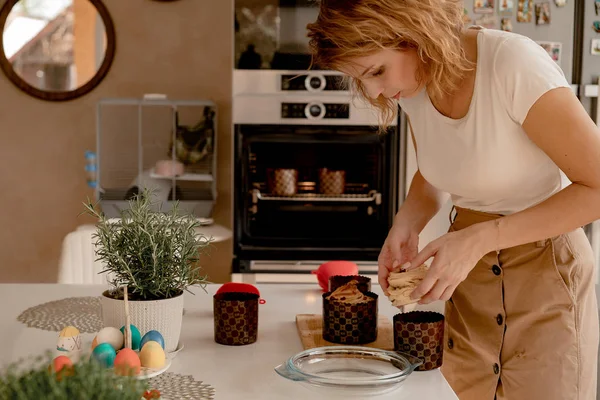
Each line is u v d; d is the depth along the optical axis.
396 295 1.18
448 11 1.20
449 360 1.52
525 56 1.22
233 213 3.07
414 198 1.58
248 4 2.94
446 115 1.36
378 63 1.18
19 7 3.45
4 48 3.46
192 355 1.21
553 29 2.85
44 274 3.54
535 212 1.18
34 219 3.54
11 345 1.24
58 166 3.53
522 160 1.31
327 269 1.67
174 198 3.19
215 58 3.49
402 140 3.01
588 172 1.15
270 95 2.99
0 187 3.53
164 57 3.48
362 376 1.07
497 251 1.40
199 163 3.20
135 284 1.17
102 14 3.43
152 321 1.18
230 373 1.11
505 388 1.42
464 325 1.47
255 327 1.29
